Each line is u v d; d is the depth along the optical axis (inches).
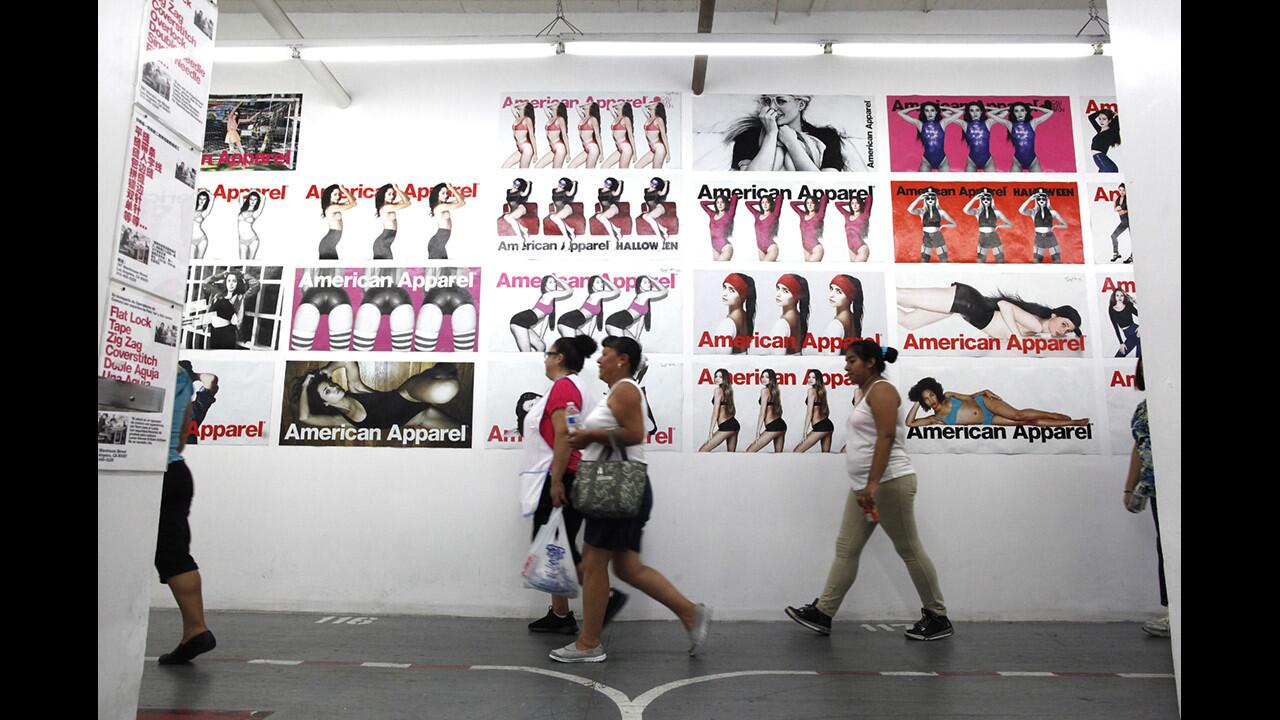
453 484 192.2
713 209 201.8
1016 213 201.0
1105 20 208.2
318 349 198.1
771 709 108.2
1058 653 147.9
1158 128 77.5
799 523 189.0
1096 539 187.9
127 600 83.0
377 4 212.2
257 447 193.9
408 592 188.5
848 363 171.2
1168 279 75.5
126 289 83.0
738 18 212.7
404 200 204.2
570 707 108.7
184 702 108.8
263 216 203.9
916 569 163.3
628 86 207.6
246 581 189.5
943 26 211.8
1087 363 194.7
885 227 200.7
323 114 208.1
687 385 194.2
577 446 136.8
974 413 192.5
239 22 215.2
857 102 206.1
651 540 188.2
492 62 209.9
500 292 199.8
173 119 92.1
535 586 145.0
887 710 108.3
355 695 114.0
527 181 204.1
